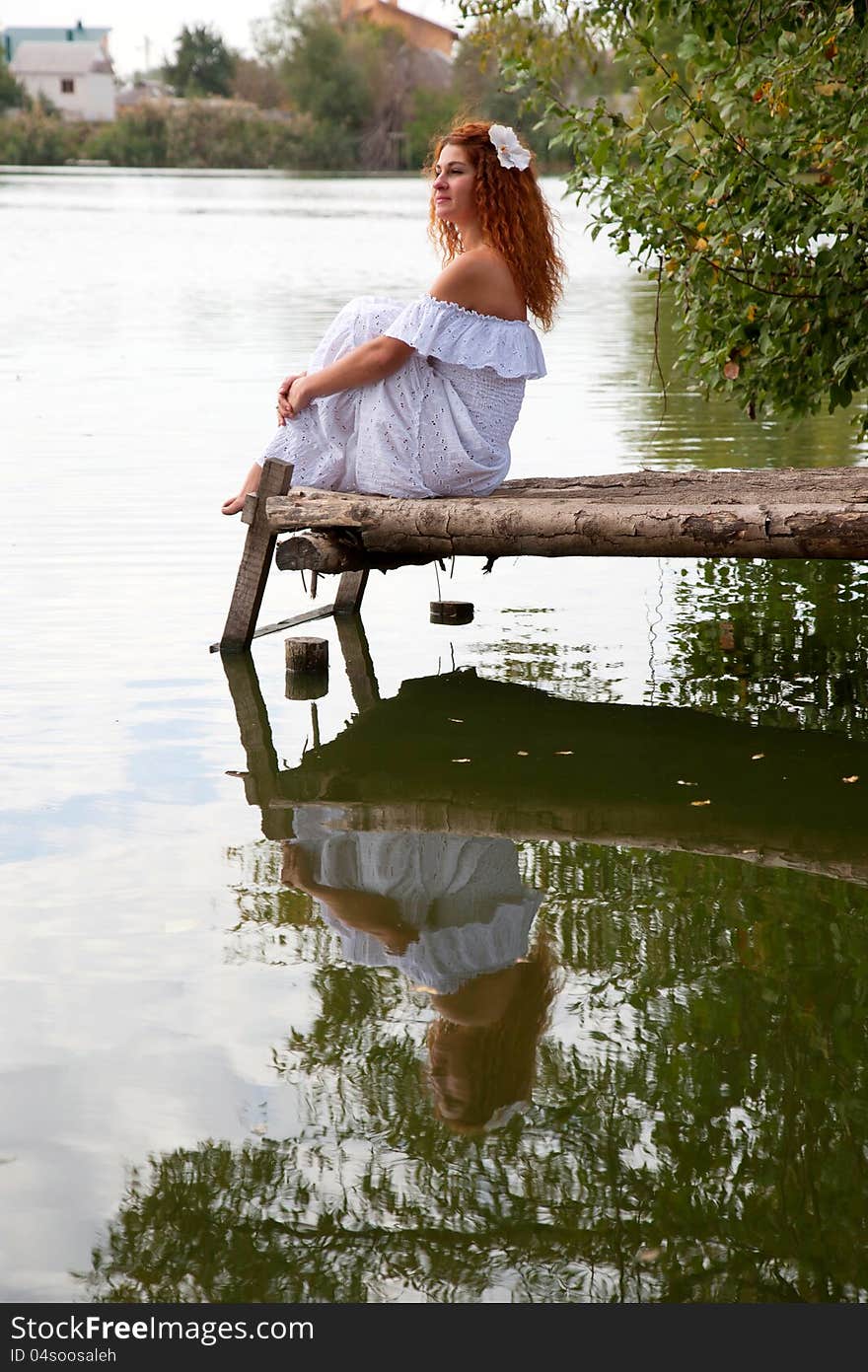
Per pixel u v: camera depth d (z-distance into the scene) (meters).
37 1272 2.29
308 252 25.56
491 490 5.30
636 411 10.38
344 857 3.75
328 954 3.23
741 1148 2.59
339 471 5.24
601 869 3.74
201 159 77.50
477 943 3.30
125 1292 2.27
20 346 13.64
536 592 6.49
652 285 21.64
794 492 5.10
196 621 5.73
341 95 75.56
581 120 5.84
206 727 4.67
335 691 5.08
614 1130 2.64
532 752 4.55
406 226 33.22
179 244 27.16
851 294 5.55
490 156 5.08
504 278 5.07
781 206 5.50
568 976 3.17
